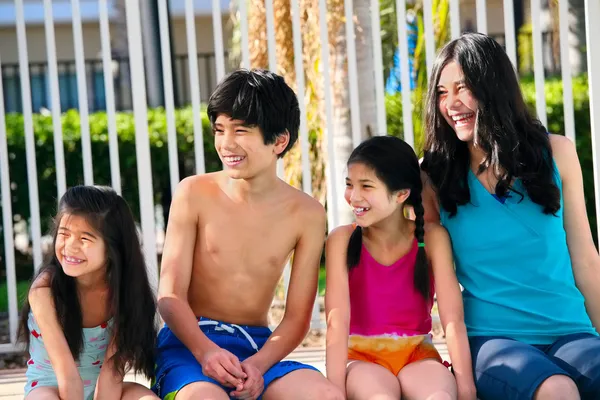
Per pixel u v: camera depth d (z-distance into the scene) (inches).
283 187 131.7
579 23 385.4
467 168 131.4
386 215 127.3
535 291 126.2
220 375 116.5
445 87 129.1
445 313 126.5
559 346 122.6
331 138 178.1
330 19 209.2
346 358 124.2
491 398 119.0
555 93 309.3
